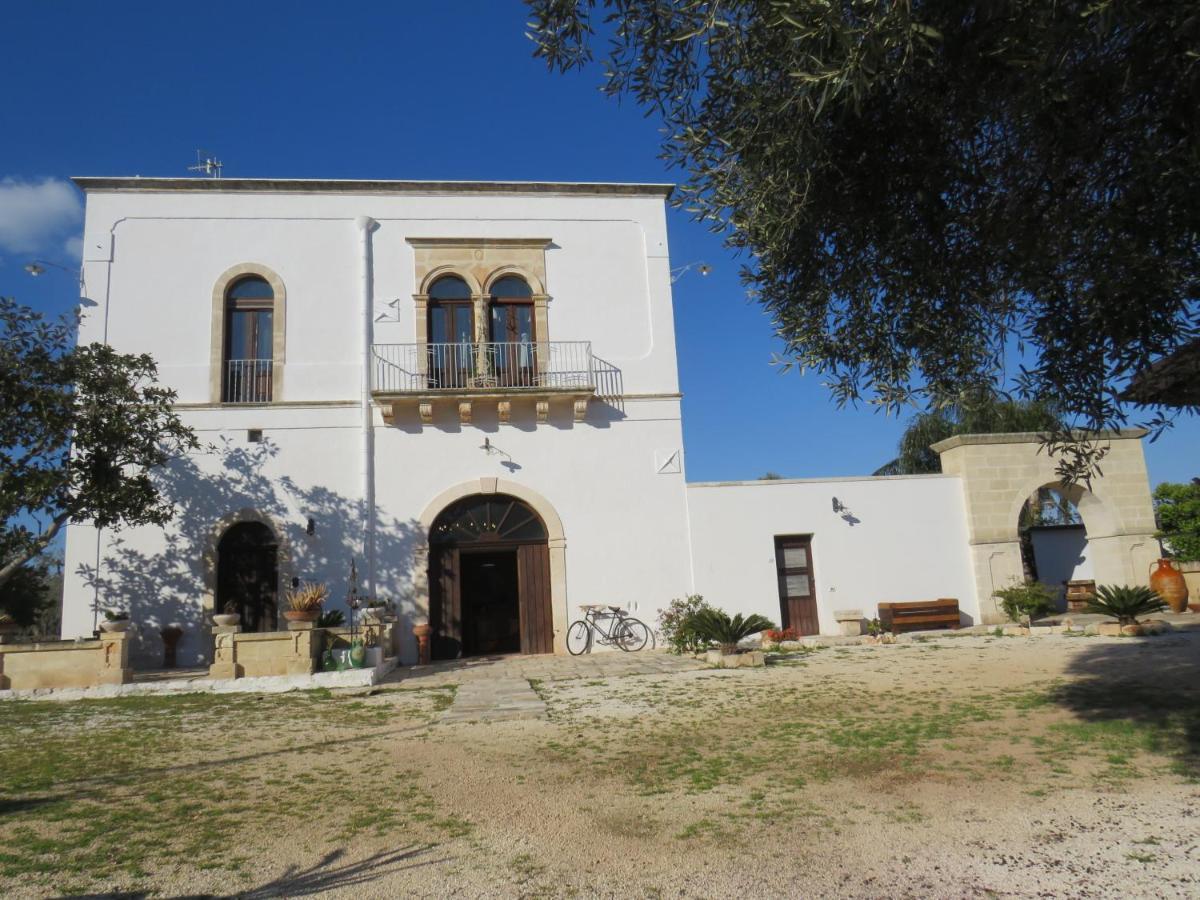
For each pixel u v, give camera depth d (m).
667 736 7.64
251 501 15.29
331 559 15.27
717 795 5.67
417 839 4.95
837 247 5.66
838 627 16.42
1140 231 4.26
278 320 16.05
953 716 7.86
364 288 16.25
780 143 4.95
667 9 5.11
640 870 4.37
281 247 16.30
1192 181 3.96
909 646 13.71
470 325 16.75
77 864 4.58
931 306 5.58
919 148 5.17
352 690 11.17
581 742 7.53
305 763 7.04
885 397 5.88
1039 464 17.45
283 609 14.97
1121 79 4.24
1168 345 4.37
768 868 4.34
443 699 10.37
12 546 12.12
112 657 11.52
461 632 15.69
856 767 6.26
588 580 15.95
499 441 16.14
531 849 4.73
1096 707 7.83
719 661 12.45
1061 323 4.99
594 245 17.23
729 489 16.62
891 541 16.92
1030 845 4.53
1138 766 5.90
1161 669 9.59
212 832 5.13
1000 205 5.17
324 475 15.55
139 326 15.66
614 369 16.77
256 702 10.44
